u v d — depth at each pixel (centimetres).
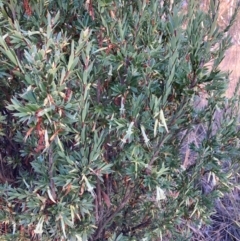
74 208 33
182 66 33
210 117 39
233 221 63
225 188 41
